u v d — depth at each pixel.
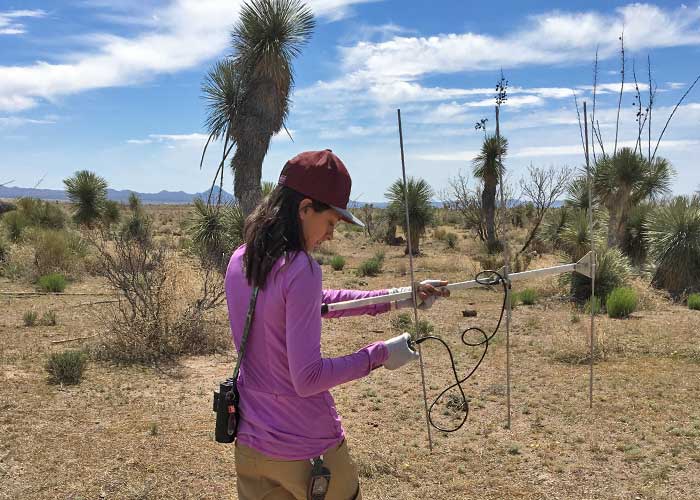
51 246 17.92
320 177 2.15
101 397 6.89
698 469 5.00
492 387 7.30
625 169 17.55
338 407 6.71
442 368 8.40
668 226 15.66
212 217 16.66
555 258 21.64
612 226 18.20
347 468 2.37
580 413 6.39
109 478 4.82
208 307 9.75
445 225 51.38
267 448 2.21
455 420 6.27
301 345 2.05
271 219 2.14
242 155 15.79
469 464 5.17
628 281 14.57
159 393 7.13
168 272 10.07
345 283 18.23
